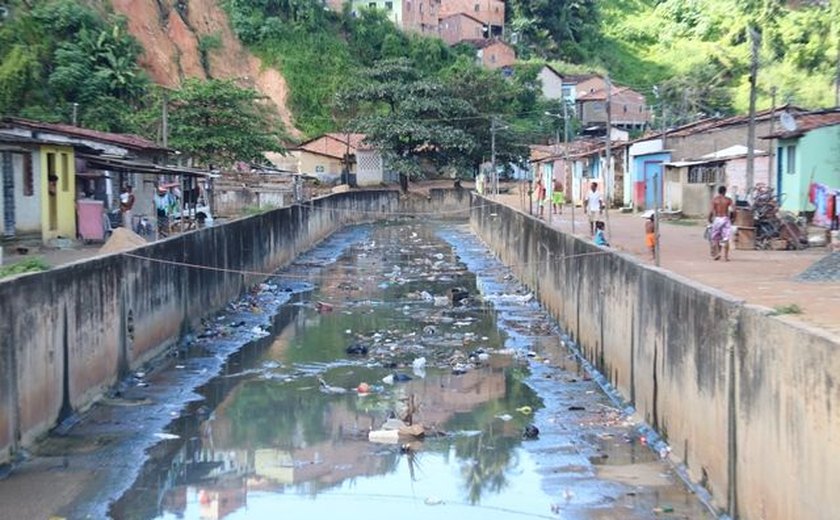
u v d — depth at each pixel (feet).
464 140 242.17
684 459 43.88
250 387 63.98
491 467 46.62
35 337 47.21
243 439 51.78
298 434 52.85
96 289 57.67
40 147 86.17
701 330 40.83
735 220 83.66
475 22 359.46
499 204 155.02
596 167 174.19
